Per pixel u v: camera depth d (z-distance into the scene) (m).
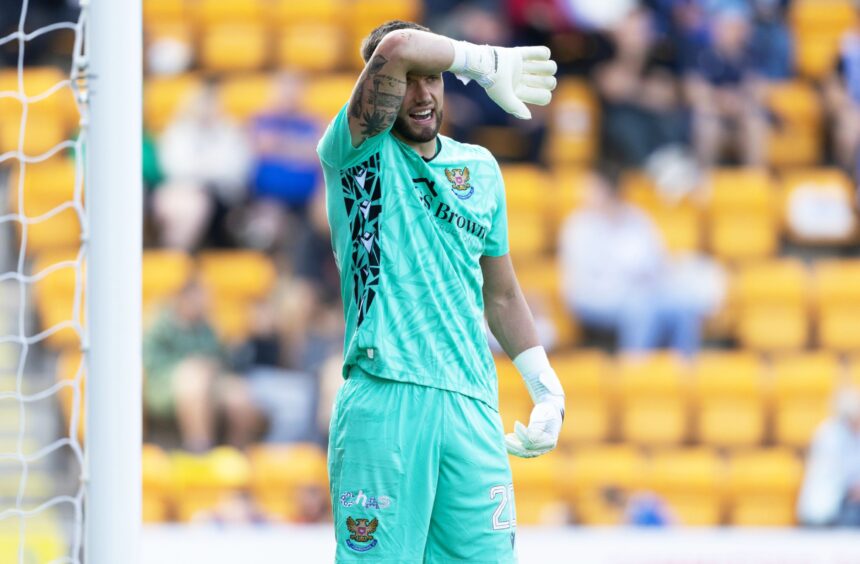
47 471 29.22
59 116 39.28
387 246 11.27
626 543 25.69
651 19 39.94
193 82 40.84
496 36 40.28
